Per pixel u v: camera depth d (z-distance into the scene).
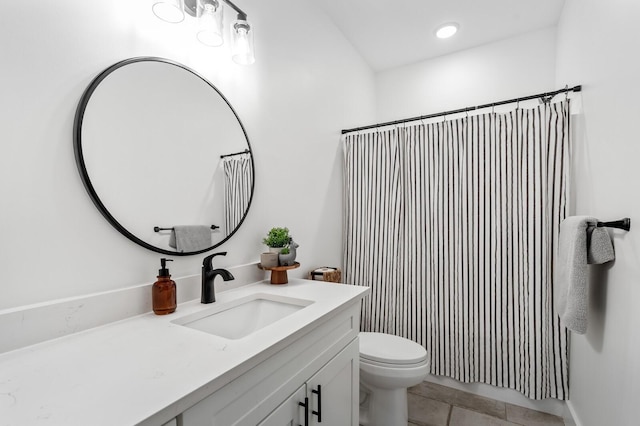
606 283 1.24
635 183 0.97
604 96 1.28
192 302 1.17
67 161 0.88
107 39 0.97
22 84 0.79
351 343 1.28
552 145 1.80
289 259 1.48
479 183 1.98
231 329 1.18
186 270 1.21
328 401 1.10
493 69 2.61
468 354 2.02
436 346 2.11
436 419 1.82
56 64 0.86
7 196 0.77
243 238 1.48
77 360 0.71
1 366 0.68
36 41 0.82
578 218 1.29
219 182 1.34
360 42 2.59
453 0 2.11
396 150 2.23
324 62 2.20
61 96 0.87
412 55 2.80
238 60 1.31
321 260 2.12
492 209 1.95
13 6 0.78
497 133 1.94
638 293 0.95
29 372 0.66
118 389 0.59
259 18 1.59
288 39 1.82
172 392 0.58
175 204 1.16
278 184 1.71
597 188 1.38
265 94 1.63
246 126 1.50
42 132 0.83
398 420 1.64
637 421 0.94
